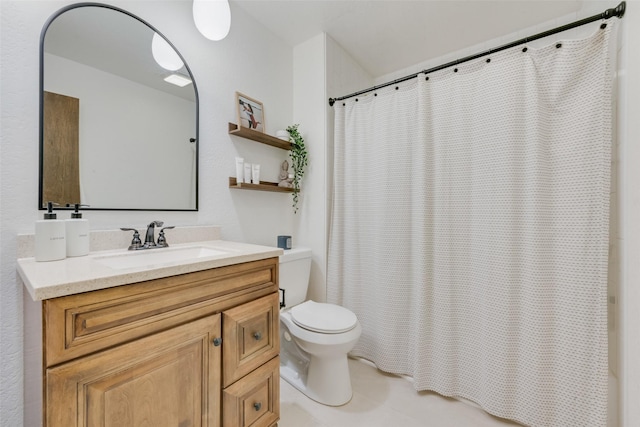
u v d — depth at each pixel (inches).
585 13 64.1
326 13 69.0
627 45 41.6
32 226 38.1
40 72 38.8
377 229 68.3
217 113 62.0
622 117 42.9
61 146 40.8
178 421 31.5
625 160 41.8
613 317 45.7
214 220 61.2
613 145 45.8
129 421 27.6
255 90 71.4
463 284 57.6
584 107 45.3
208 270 34.8
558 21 70.3
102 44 45.2
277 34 77.7
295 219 81.9
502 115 52.2
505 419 51.8
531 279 48.8
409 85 64.4
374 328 68.9
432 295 60.2
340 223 74.4
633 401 39.0
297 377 62.5
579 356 45.1
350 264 73.1
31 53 38.1
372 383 62.7
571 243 46.1
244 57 68.4
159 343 29.8
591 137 44.7
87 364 24.9
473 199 56.2
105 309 26.3
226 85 64.0
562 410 46.5
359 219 72.9
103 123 45.1
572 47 46.3
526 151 50.2
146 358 28.9
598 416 42.9
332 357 55.0
